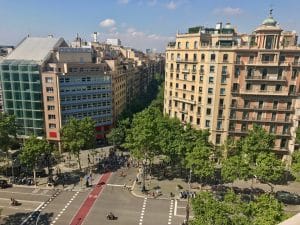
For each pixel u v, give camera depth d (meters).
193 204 45.53
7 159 91.56
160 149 84.69
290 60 85.00
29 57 108.38
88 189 78.69
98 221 62.72
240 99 90.69
